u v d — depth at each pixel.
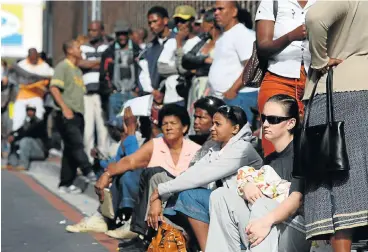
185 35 16.34
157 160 11.98
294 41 10.55
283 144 9.50
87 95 21.61
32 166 26.11
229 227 9.45
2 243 14.03
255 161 10.51
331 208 8.44
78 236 14.36
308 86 8.81
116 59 20.03
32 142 26.05
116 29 20.00
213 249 9.48
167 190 10.51
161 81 16.50
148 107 14.41
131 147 13.46
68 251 13.30
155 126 14.30
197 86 15.18
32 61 26.12
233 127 10.59
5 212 17.31
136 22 28.19
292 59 10.64
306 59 10.66
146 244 12.22
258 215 8.95
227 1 13.59
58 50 40.69
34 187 21.56
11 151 26.08
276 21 10.59
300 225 9.05
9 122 28.69
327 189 8.48
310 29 8.54
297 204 8.89
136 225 11.59
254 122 13.51
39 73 26.03
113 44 20.19
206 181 10.37
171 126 11.84
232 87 13.23
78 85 20.55
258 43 10.53
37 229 15.30
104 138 21.64
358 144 8.44
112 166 12.25
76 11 36.25
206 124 12.15
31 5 43.84
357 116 8.45
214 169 10.36
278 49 10.26
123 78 19.98
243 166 10.33
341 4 8.51
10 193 20.33
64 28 39.22
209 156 10.76
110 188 13.45
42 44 43.53
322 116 8.58
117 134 16.22
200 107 12.19
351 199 8.38
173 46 16.27
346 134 8.45
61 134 20.45
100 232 14.56
